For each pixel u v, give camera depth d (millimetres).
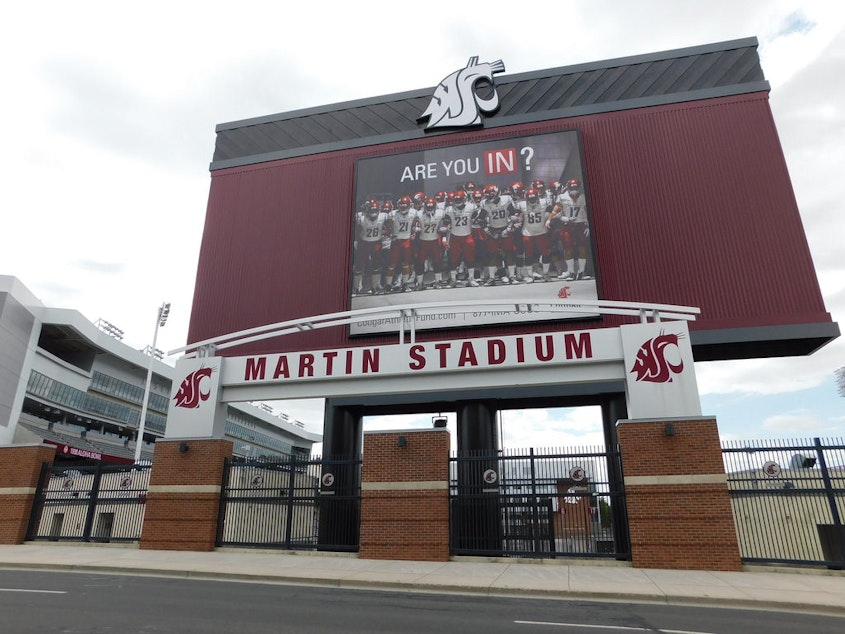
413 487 16328
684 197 24328
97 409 74312
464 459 16547
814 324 21219
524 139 26547
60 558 15656
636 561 14500
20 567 14570
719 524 14352
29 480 20266
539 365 17188
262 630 7570
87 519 19703
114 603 9406
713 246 23297
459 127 28078
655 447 15266
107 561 15047
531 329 23578
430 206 26484
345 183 28703
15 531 19547
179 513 18078
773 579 12750
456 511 16547
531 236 24969
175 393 19422
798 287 21953
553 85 28000
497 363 17422
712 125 25234
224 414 19578
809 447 14547
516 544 16281
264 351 26359
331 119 30609
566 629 8031
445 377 17859
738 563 13969
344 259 27188
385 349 18297
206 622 8008
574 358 16953
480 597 10961
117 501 19672
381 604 9898
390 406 26422
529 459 16250
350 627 7879
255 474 20938
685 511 14617
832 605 9875
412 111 29531
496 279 24750
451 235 25828
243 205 29688
